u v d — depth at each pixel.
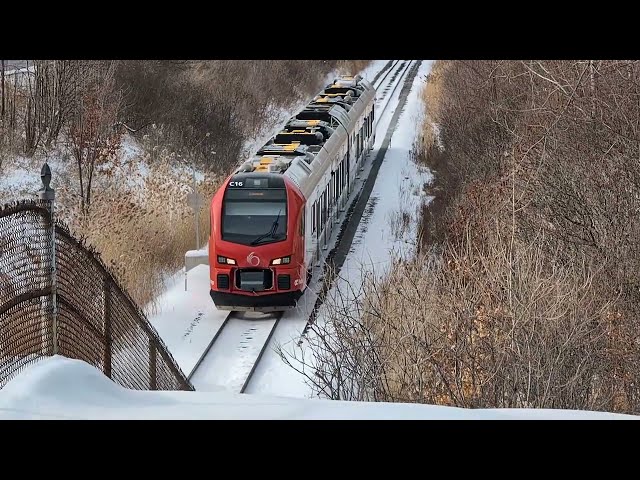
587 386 11.59
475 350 12.05
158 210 25.20
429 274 15.60
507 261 13.10
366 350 13.16
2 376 7.08
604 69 17.95
